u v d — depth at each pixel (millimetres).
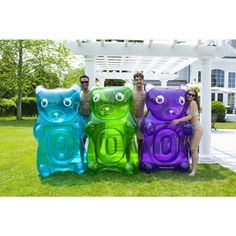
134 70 16906
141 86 8516
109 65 15555
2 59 27797
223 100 32094
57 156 8039
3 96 33781
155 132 8250
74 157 8141
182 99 8172
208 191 6848
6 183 7363
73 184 7285
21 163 9359
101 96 7906
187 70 31281
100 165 8141
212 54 9539
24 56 27891
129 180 7637
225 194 6672
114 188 7004
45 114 7953
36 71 28125
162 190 6891
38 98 7953
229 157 10812
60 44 28406
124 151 8055
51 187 7062
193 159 8211
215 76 31750
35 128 7961
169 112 8117
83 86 8484
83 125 8406
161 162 8305
